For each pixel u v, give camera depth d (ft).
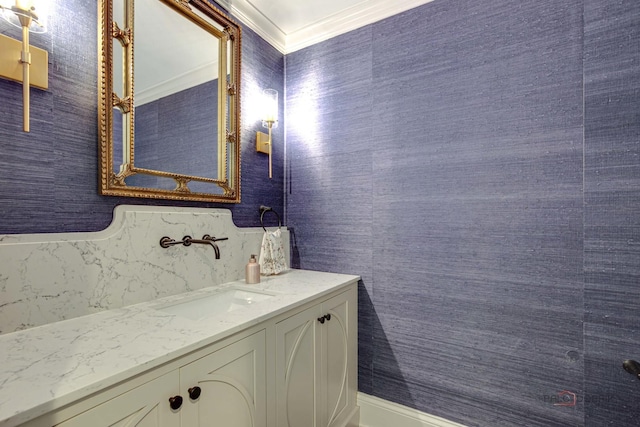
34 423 1.68
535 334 4.16
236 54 5.18
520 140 4.24
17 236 2.84
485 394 4.49
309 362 4.14
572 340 3.94
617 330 3.69
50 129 3.13
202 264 4.52
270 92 5.62
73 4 3.32
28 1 2.71
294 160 6.30
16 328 2.78
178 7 4.31
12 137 2.88
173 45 4.30
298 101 6.25
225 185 5.00
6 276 2.74
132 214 3.71
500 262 4.38
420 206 4.99
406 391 5.10
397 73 5.21
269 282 4.96
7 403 1.68
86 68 3.43
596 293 3.81
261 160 5.86
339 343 4.89
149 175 3.95
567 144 3.96
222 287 4.62
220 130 4.94
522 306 4.24
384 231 5.32
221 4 5.06
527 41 4.20
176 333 2.75
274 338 3.51
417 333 5.02
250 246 5.42
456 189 4.70
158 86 4.10
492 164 4.43
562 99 3.98
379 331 5.35
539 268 4.13
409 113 5.09
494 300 4.42
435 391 4.87
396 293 5.20
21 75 2.88
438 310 4.84
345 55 5.73
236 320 3.11
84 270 3.26
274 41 6.12
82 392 1.85
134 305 3.66
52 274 3.02
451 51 4.75
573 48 3.92
